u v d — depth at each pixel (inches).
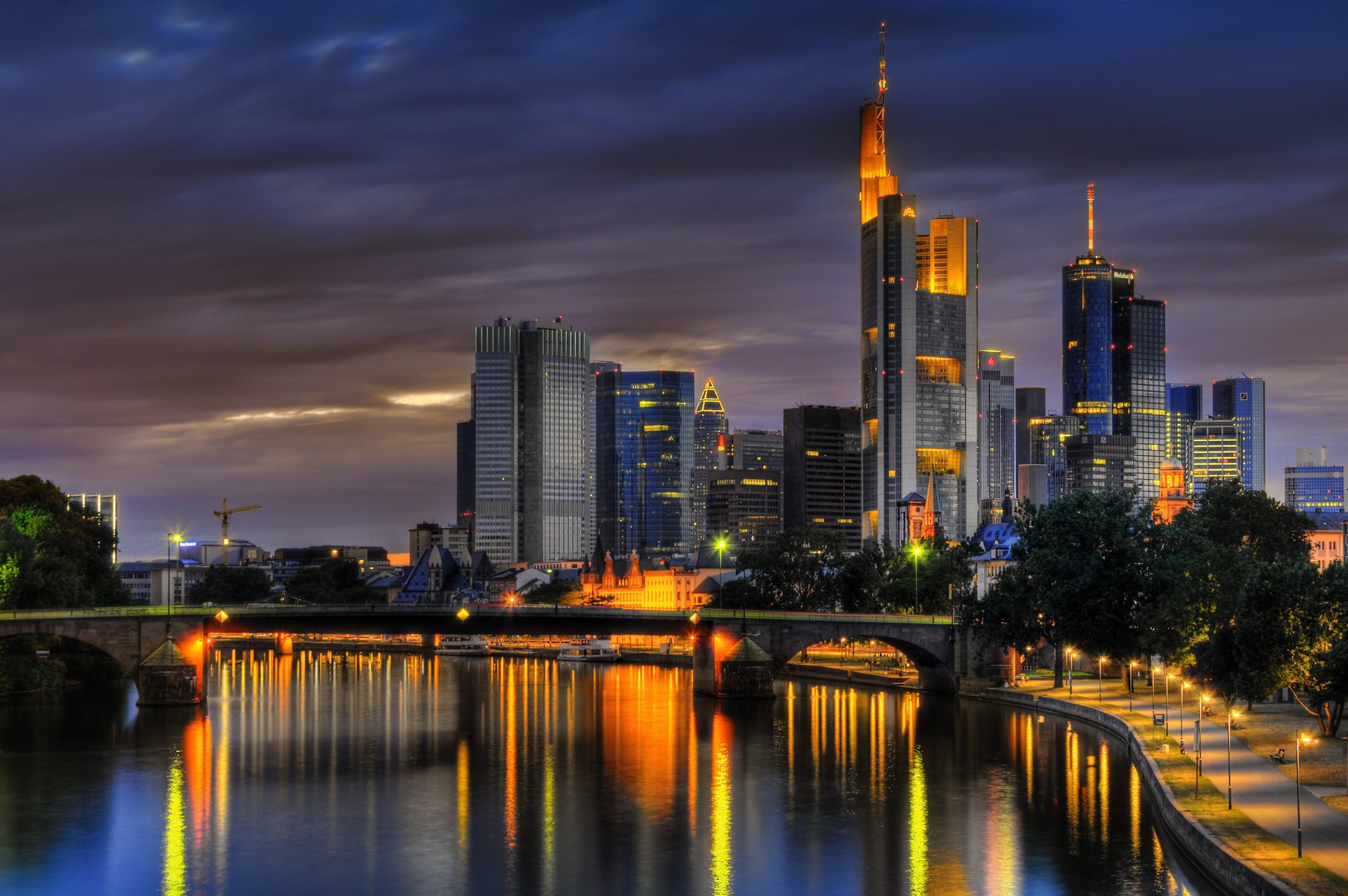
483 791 6584.6
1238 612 6545.3
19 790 6628.9
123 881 5027.1
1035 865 5064.0
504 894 4830.2
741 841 5536.4
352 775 7032.5
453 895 4820.4
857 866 5128.0
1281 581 6353.3
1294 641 6210.6
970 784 6565.0
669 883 4948.3
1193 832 4643.2
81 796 6486.2
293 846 5502.0
